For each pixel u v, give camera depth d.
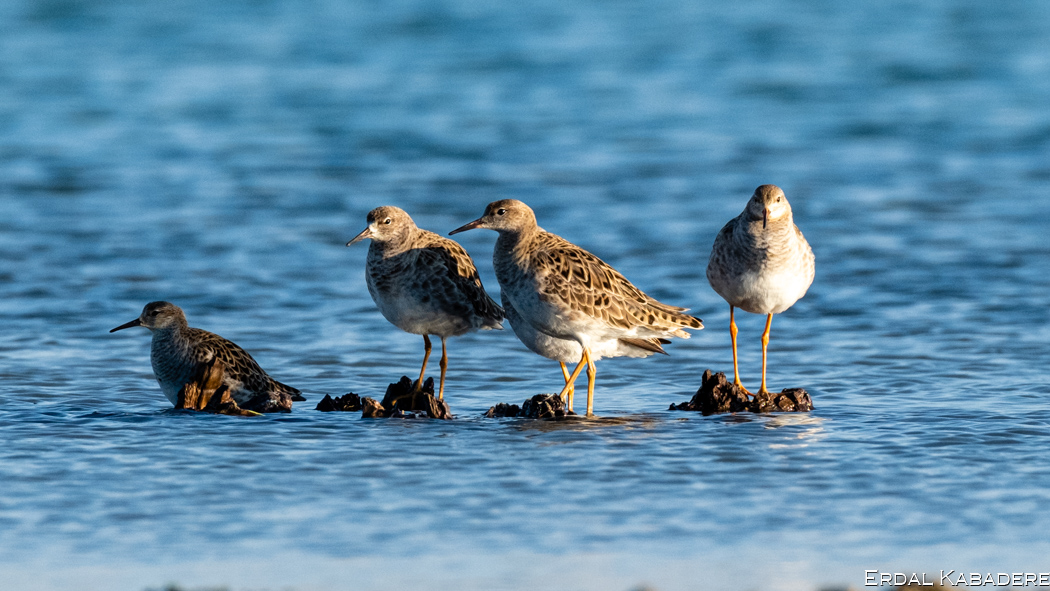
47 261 22.08
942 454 11.59
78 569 8.83
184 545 9.27
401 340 17.38
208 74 44.06
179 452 11.65
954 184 29.56
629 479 10.84
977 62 45.41
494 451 11.74
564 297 13.51
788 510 10.04
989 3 58.16
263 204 27.62
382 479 10.84
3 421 12.89
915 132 35.88
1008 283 20.50
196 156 32.94
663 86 42.50
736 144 34.59
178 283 20.69
